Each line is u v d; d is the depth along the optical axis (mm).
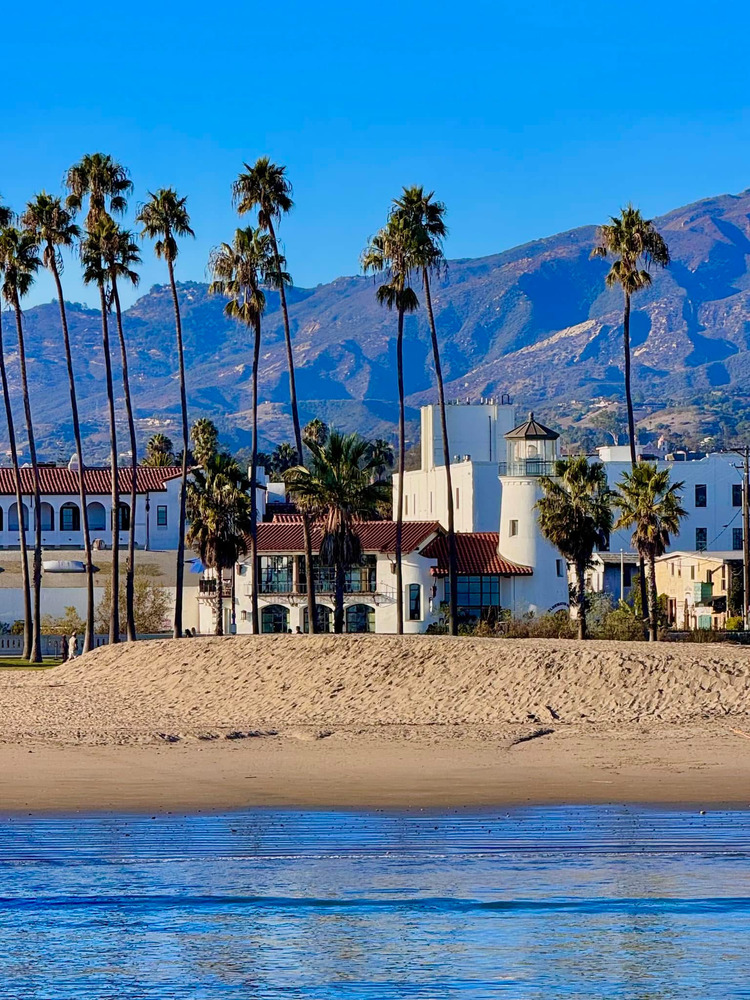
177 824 52562
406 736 78375
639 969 37625
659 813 54750
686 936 40156
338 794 59188
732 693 88750
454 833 51094
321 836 50625
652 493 141250
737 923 41094
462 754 71438
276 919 41281
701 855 47750
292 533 178375
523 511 174250
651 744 74688
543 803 57094
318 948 38812
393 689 97438
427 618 172125
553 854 47938
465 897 43344
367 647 105312
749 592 174125
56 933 40094
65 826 52062
